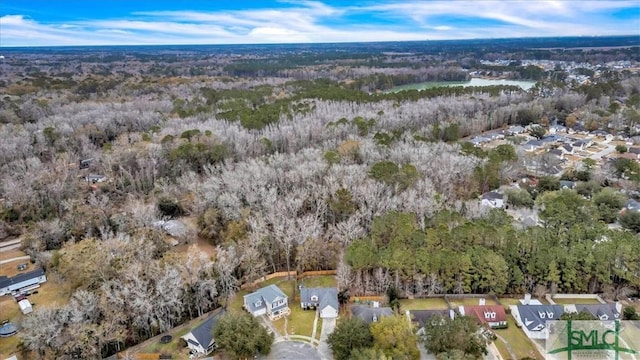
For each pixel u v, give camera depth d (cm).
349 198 7762
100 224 7756
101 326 4962
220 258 6069
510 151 10588
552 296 5975
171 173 10356
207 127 12719
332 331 5366
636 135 14138
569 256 5984
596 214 7719
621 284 6022
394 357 4497
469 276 5947
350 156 10219
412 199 7619
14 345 5341
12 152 10888
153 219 7812
